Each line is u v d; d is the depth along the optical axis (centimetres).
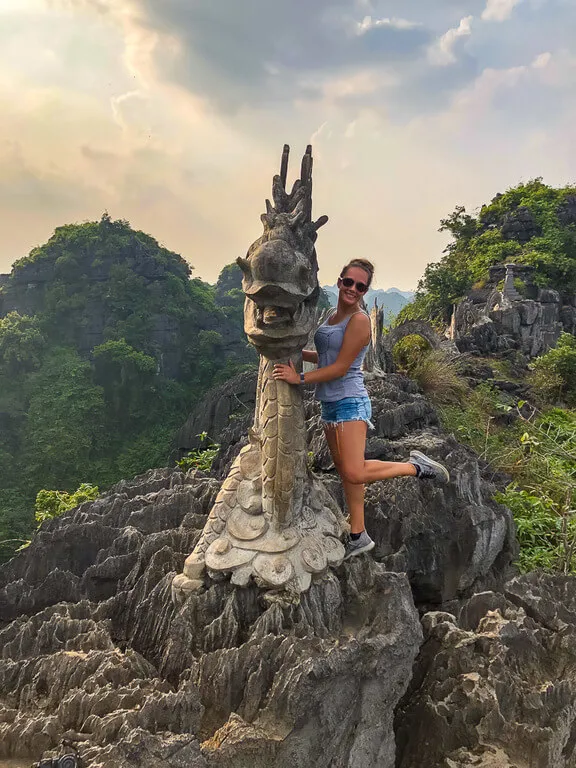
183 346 5588
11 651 365
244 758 276
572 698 366
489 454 1221
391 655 337
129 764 246
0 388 4831
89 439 4603
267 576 352
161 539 445
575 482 964
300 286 339
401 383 1256
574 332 3778
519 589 461
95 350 4962
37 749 277
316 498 406
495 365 2472
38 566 501
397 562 516
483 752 336
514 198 5184
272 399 365
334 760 315
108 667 318
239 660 316
